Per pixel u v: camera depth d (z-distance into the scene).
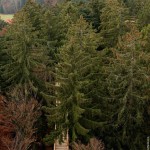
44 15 50.56
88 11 60.72
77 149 27.73
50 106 33.62
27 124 32.25
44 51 44.41
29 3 54.75
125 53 31.80
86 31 41.56
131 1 68.62
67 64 30.08
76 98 29.81
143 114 33.06
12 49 38.88
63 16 53.97
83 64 32.75
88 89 33.62
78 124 30.62
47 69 42.50
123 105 31.91
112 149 32.03
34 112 34.78
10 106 33.66
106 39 48.47
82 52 32.50
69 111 30.77
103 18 50.88
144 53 31.05
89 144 29.11
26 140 29.95
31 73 39.28
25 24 40.00
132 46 30.66
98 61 37.44
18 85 37.59
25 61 38.56
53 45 48.47
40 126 38.34
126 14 54.59
